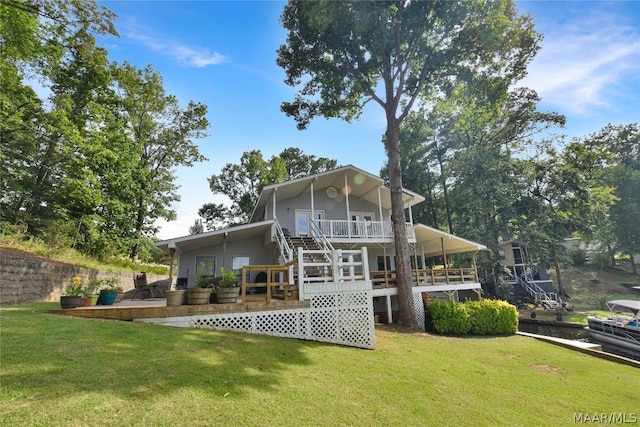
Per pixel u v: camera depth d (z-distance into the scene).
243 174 37.53
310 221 16.56
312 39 14.43
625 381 7.19
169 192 23.78
